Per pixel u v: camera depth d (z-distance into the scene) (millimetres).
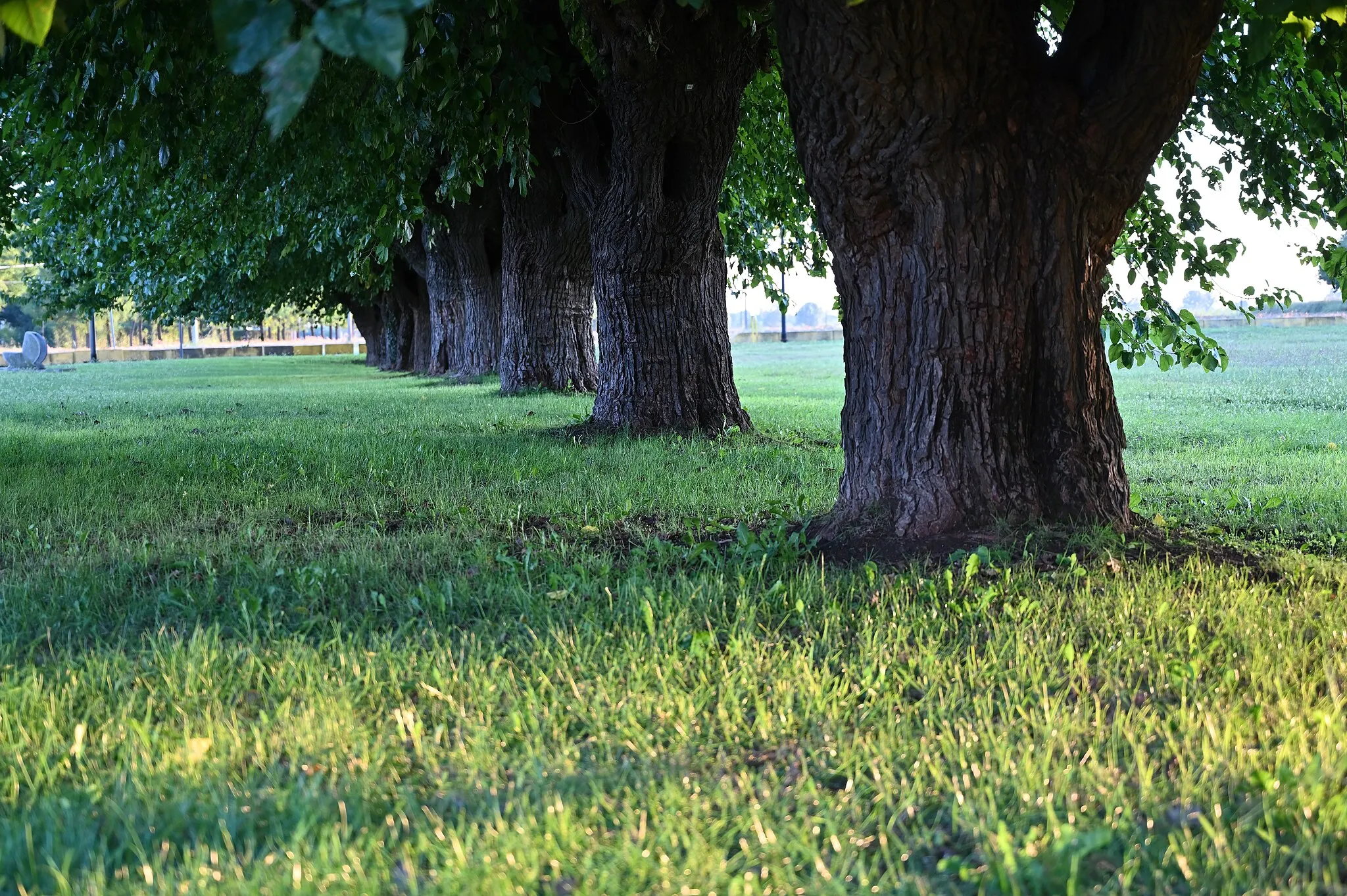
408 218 8047
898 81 5051
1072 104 5328
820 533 5961
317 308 43062
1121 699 3469
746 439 11555
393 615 4672
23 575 5320
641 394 12055
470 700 3551
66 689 3582
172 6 6121
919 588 4738
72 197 11148
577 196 12305
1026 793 2775
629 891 2365
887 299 5723
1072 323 5613
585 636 4184
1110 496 5758
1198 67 5203
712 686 3670
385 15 1642
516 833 2580
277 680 3732
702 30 9820
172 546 6027
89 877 2371
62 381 34094
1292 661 3738
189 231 13758
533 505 7477
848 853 2529
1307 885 2295
